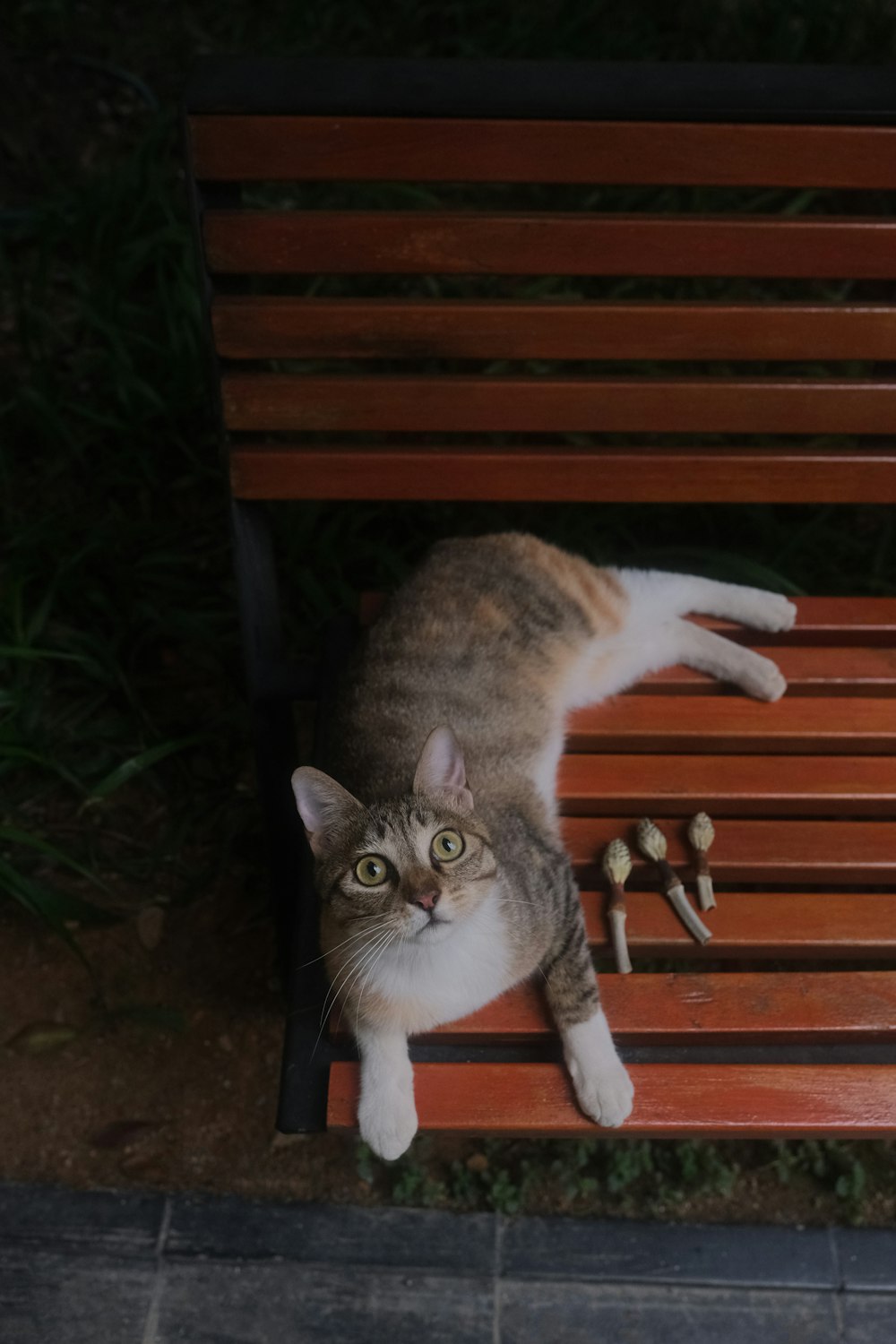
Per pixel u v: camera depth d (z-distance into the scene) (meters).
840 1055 1.00
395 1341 1.13
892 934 1.03
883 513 1.61
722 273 1.05
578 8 1.94
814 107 0.98
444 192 1.84
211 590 1.59
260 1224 1.20
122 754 1.47
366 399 1.09
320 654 1.29
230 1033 1.32
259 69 0.98
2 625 1.48
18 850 1.42
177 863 1.42
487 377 1.09
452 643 1.20
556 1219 1.19
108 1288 1.16
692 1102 0.97
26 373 1.73
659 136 0.99
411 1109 0.96
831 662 1.19
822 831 1.09
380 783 1.09
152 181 1.78
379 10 2.08
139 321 1.73
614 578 1.27
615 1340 1.12
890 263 1.05
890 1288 1.14
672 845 1.08
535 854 1.05
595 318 1.07
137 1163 1.24
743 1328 1.13
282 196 1.83
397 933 0.97
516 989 1.03
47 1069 1.30
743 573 1.52
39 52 2.04
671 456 1.13
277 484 1.12
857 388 1.10
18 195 1.90
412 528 1.60
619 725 1.14
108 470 1.66
